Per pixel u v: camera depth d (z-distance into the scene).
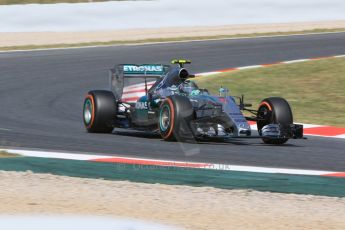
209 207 23.73
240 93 60.78
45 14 103.50
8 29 103.00
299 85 64.12
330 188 27.73
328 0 112.94
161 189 26.53
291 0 112.31
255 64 77.38
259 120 38.00
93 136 40.78
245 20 111.06
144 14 106.88
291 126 36.84
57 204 23.64
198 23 108.69
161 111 37.94
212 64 77.81
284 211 23.44
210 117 36.47
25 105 54.56
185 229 20.58
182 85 39.44
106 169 30.59
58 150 35.44
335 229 21.30
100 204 23.78
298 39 96.94
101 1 110.19
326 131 44.34
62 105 55.09
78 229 20.39
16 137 39.72
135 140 39.22
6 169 30.17
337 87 62.53
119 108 43.66
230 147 37.03
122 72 43.28
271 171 30.84
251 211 23.31
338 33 102.56
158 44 93.19
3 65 77.00
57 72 73.00
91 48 90.12
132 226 20.81
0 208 22.84
